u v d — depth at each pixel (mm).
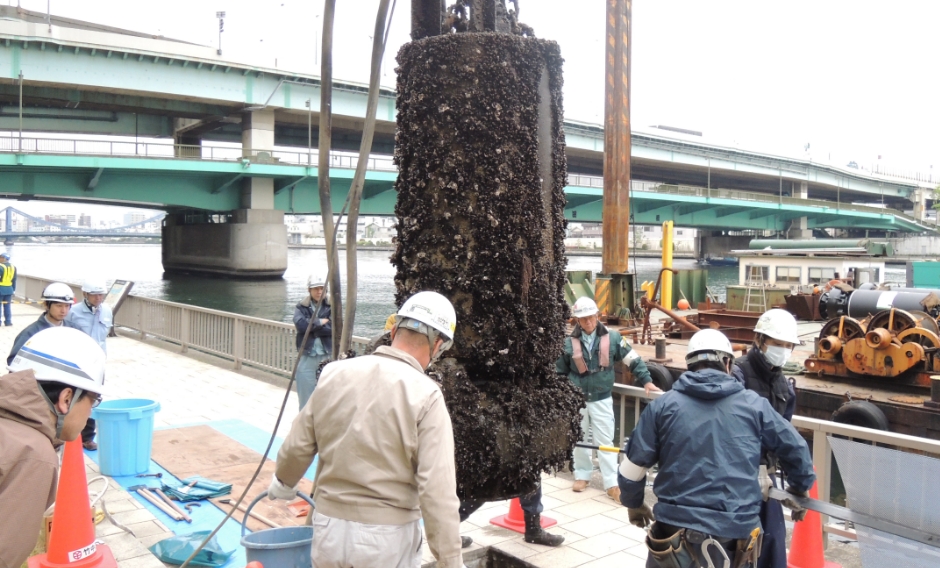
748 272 24078
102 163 38219
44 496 2283
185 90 41719
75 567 4496
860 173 88375
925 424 9734
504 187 3305
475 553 4750
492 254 3295
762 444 3398
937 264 23859
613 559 4934
